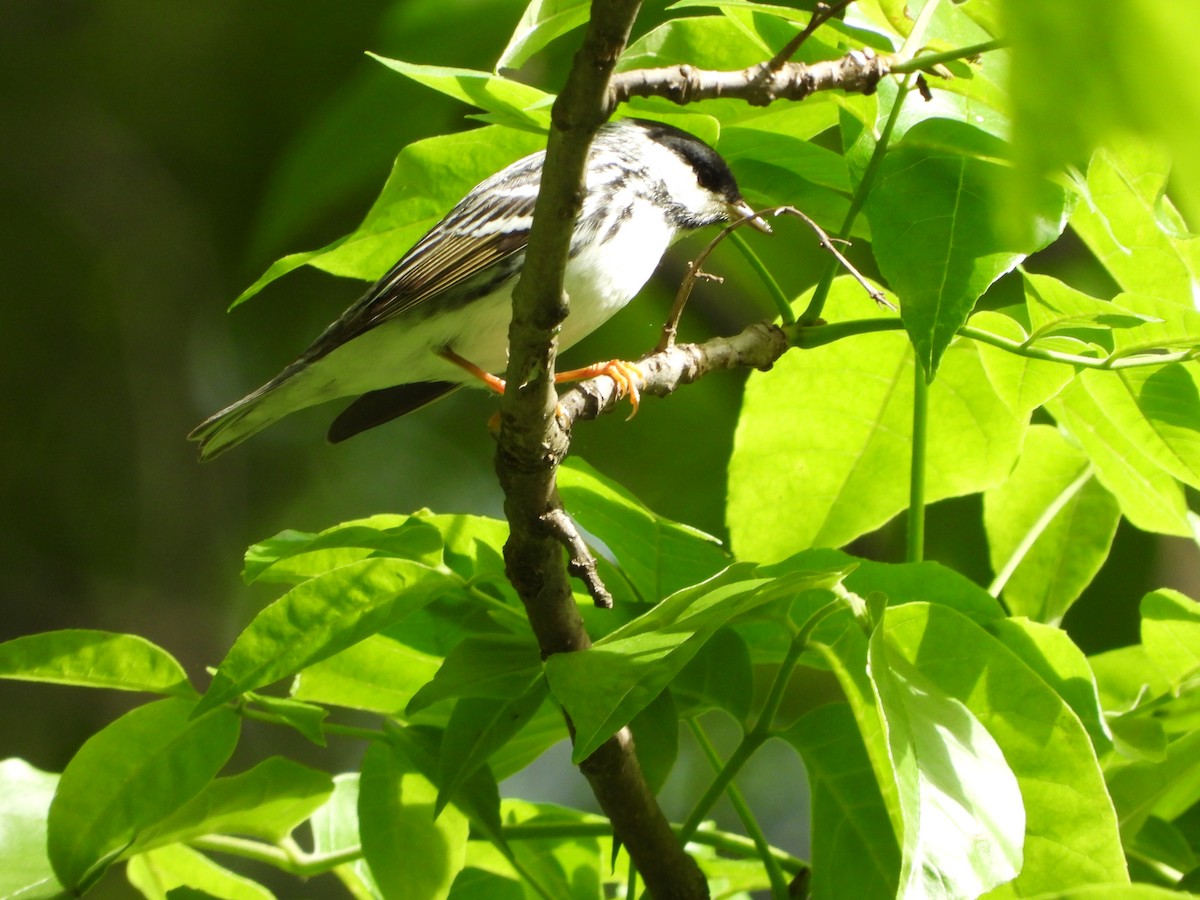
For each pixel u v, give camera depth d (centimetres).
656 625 426
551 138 382
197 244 1406
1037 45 140
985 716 442
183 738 519
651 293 1243
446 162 611
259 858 564
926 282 472
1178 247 550
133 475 1398
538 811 631
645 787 479
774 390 676
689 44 576
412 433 1397
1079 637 1084
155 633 1351
